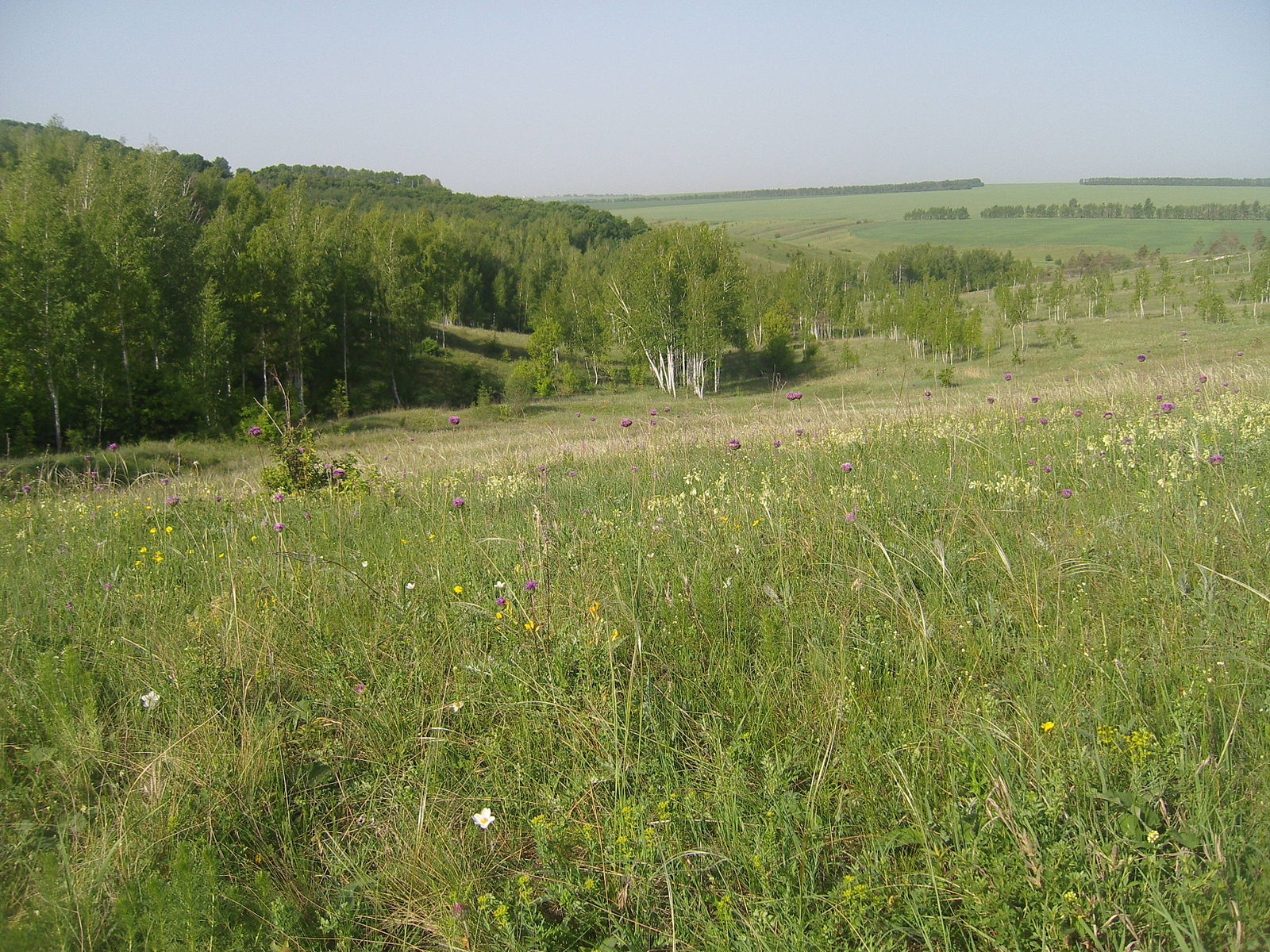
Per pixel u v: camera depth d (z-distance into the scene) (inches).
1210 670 117.4
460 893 98.2
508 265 3848.4
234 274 1804.9
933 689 126.7
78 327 1325.0
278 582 191.2
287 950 94.3
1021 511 200.2
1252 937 78.4
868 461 292.0
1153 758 101.1
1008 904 87.5
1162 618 133.8
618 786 113.5
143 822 112.5
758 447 368.5
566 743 124.6
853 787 112.0
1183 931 79.8
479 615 164.2
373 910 102.1
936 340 2444.6
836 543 186.7
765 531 202.5
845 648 139.6
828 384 2049.7
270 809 115.5
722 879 99.7
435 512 279.7
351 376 2212.1
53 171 2100.1
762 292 3437.5
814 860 97.7
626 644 147.9
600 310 2672.2
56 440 1309.1
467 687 139.6
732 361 2960.1
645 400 2191.2
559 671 136.7
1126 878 85.4
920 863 96.4
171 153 1808.6
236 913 99.3
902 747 112.0
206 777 121.0
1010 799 95.0
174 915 92.7
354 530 257.6
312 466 376.8
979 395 669.9
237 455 1198.9
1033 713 114.0
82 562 230.4
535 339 2544.3
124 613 181.2
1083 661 126.6
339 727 136.6
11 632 171.9
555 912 101.4
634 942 91.9
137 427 1422.2
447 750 128.6
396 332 2313.0
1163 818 95.0
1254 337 1830.7
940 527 190.2
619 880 100.0
